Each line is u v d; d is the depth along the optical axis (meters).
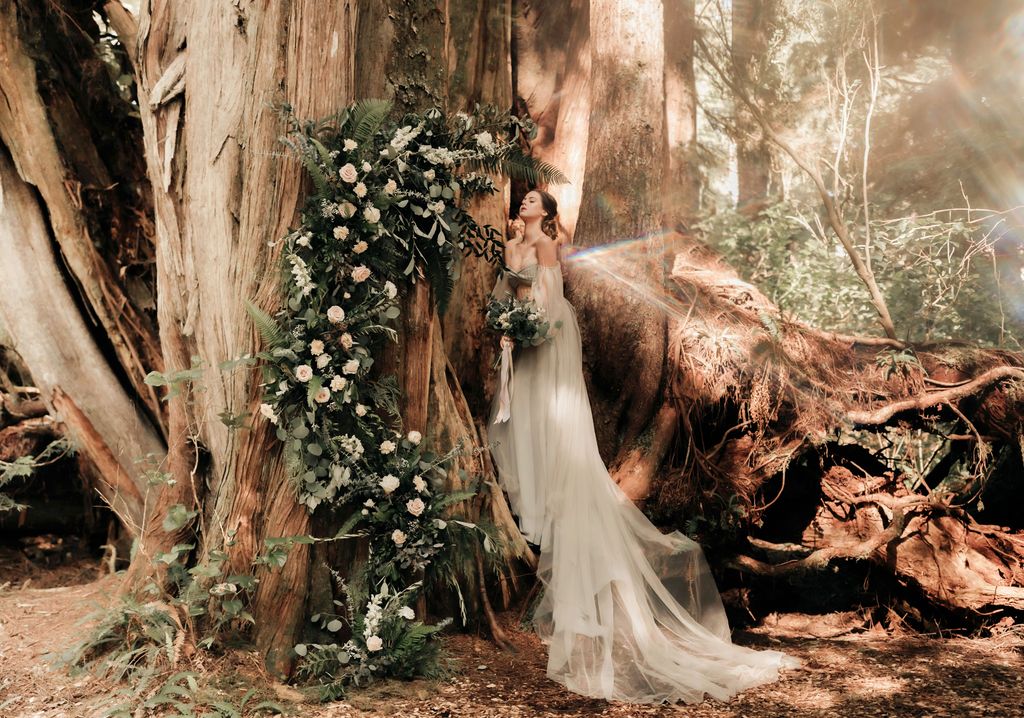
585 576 4.12
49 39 5.00
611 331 5.47
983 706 3.45
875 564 4.98
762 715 3.40
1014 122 8.66
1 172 4.89
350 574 3.86
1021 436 5.20
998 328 7.59
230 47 3.78
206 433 4.00
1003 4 8.41
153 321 5.21
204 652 3.47
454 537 4.16
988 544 5.16
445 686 3.64
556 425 4.61
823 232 7.75
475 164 4.09
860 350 5.54
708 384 5.38
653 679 3.68
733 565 5.01
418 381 4.09
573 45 6.50
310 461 3.64
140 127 5.39
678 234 6.43
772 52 9.24
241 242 3.75
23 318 4.95
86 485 5.49
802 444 5.22
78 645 3.52
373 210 3.62
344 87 3.75
